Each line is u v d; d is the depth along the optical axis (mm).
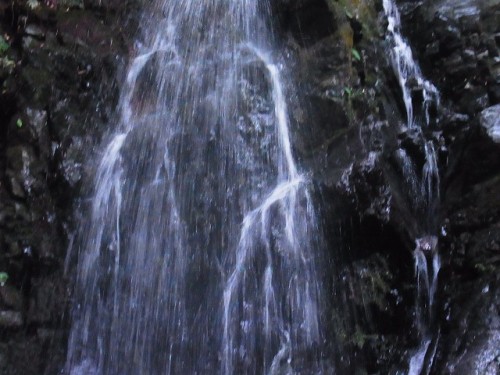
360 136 5875
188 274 5254
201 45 6598
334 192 5387
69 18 5934
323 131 6012
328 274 5305
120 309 5137
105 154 5605
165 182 5594
